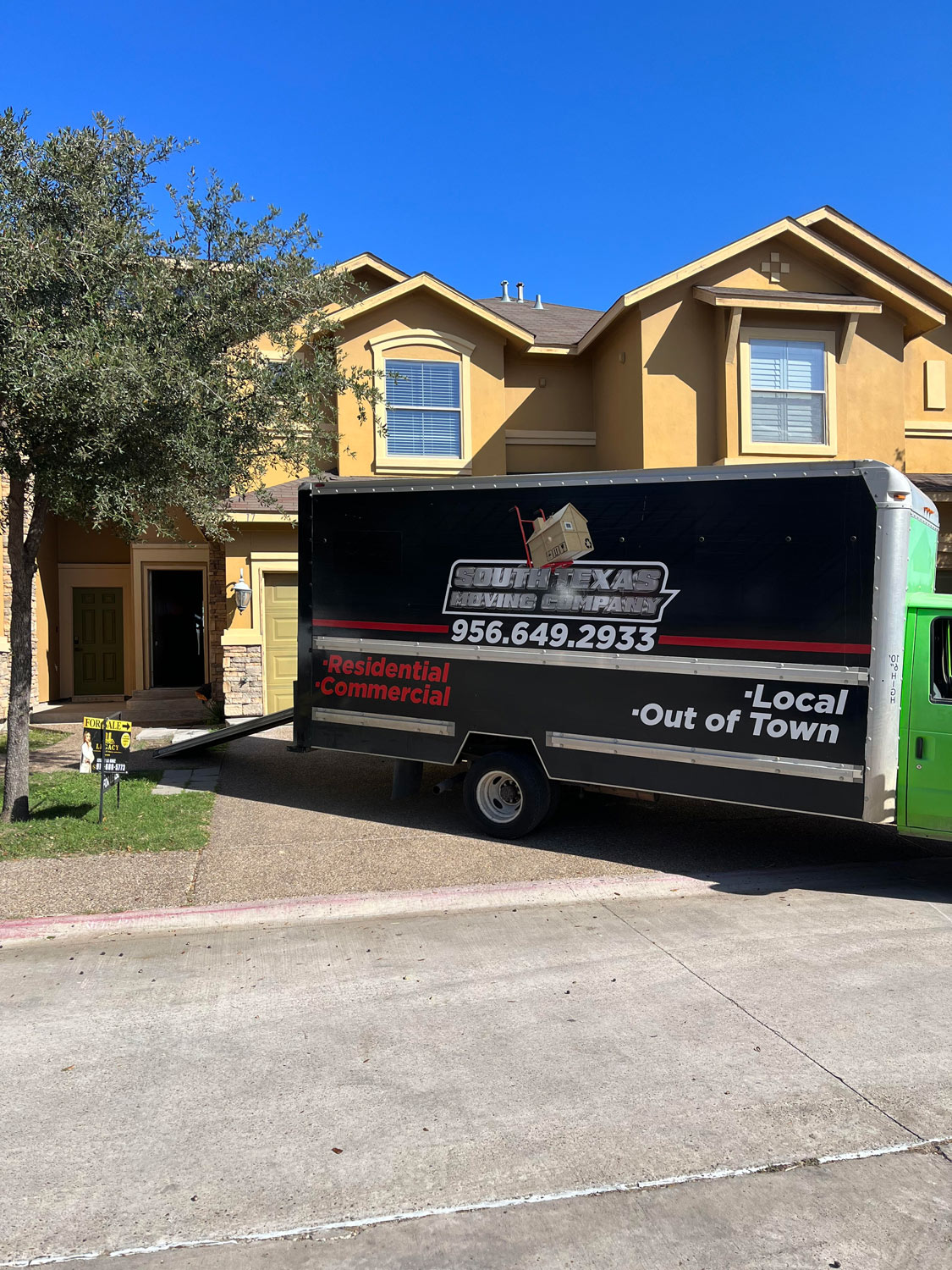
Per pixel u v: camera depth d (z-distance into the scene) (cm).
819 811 671
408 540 862
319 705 916
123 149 777
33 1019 465
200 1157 341
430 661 848
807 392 1455
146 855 750
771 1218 304
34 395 645
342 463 1470
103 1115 371
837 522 662
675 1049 425
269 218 853
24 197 737
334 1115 370
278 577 1457
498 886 685
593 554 763
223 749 1276
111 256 733
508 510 807
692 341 1445
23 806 824
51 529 1747
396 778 965
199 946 577
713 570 711
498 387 1545
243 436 859
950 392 1650
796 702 677
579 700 768
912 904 652
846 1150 343
